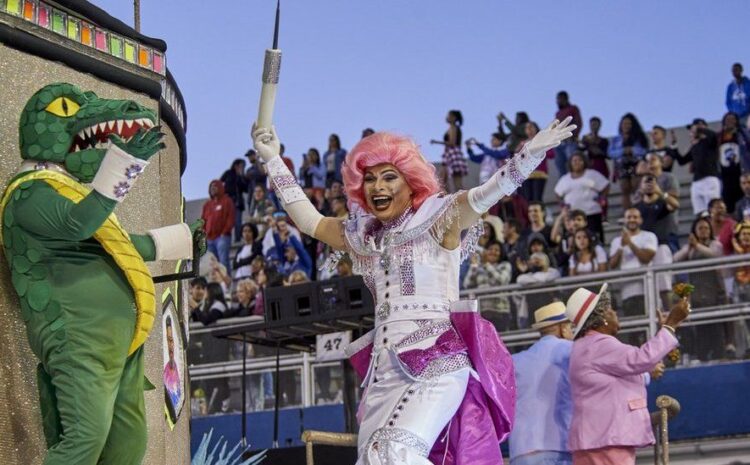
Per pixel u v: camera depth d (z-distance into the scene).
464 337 4.33
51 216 4.18
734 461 11.95
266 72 4.71
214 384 14.20
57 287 4.24
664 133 15.54
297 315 8.91
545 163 15.52
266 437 13.60
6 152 4.46
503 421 4.39
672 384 12.31
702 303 12.48
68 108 4.42
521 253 14.62
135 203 5.38
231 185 17.28
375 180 4.48
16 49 4.61
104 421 4.20
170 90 6.17
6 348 4.36
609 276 12.95
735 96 15.45
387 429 4.14
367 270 4.52
